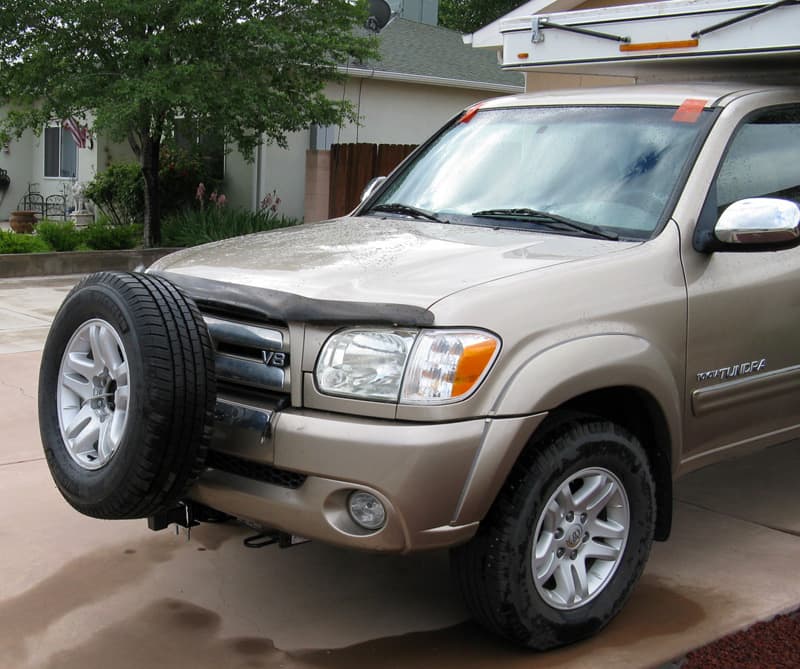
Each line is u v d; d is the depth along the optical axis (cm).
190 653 361
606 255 373
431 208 463
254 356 342
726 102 432
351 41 1494
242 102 1404
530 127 472
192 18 1359
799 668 348
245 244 418
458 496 318
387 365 319
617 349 351
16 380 746
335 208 1700
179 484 329
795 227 381
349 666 354
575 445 346
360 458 313
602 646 368
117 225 1738
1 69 1447
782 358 433
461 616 394
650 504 380
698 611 397
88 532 470
